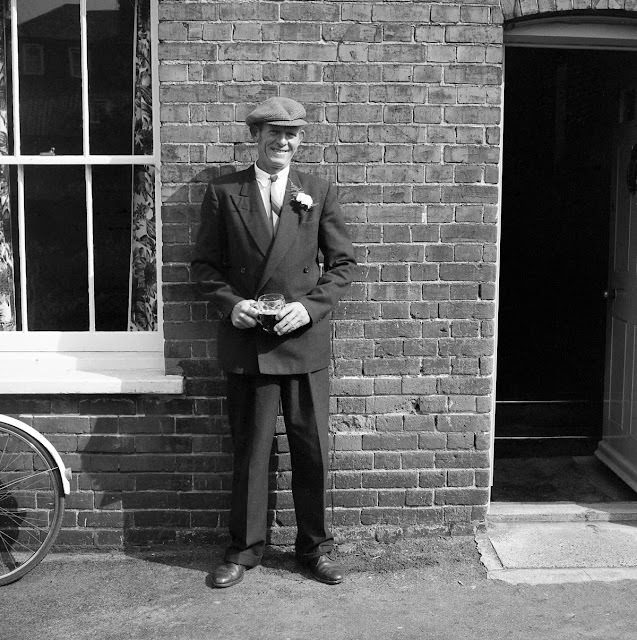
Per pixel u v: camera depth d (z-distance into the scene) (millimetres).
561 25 4488
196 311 4375
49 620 3822
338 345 4438
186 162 4309
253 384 4051
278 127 3893
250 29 4254
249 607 3934
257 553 4234
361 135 4328
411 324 4441
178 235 4344
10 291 4555
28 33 4430
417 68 4312
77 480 4445
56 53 4445
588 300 7414
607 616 3857
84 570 4297
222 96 4277
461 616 3857
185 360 4402
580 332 7551
